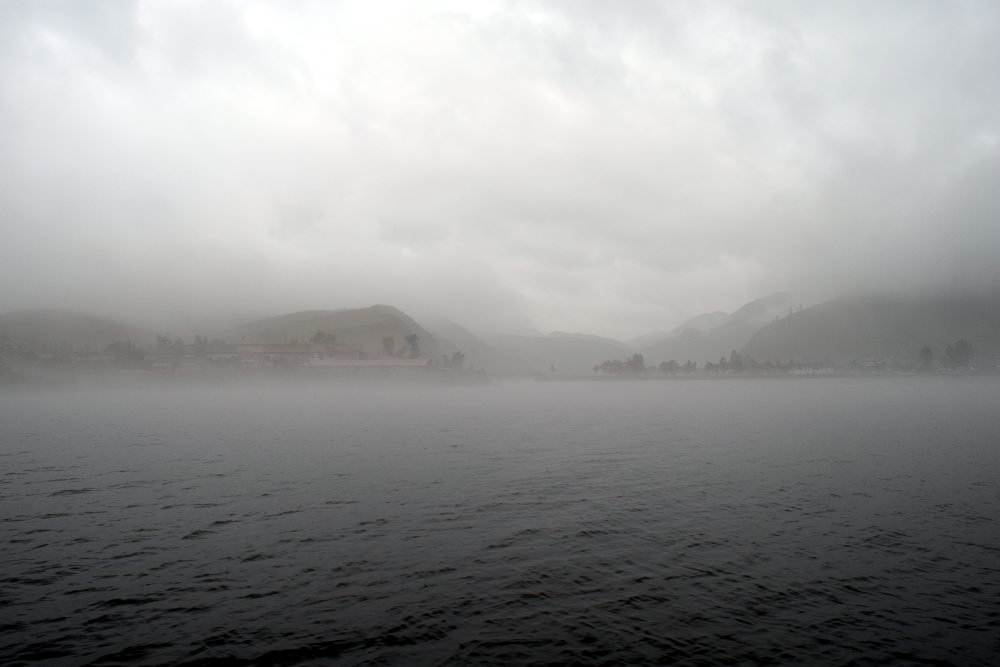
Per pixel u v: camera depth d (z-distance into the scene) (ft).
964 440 256.11
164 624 74.43
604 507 132.36
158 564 95.40
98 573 91.40
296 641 70.33
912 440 257.55
